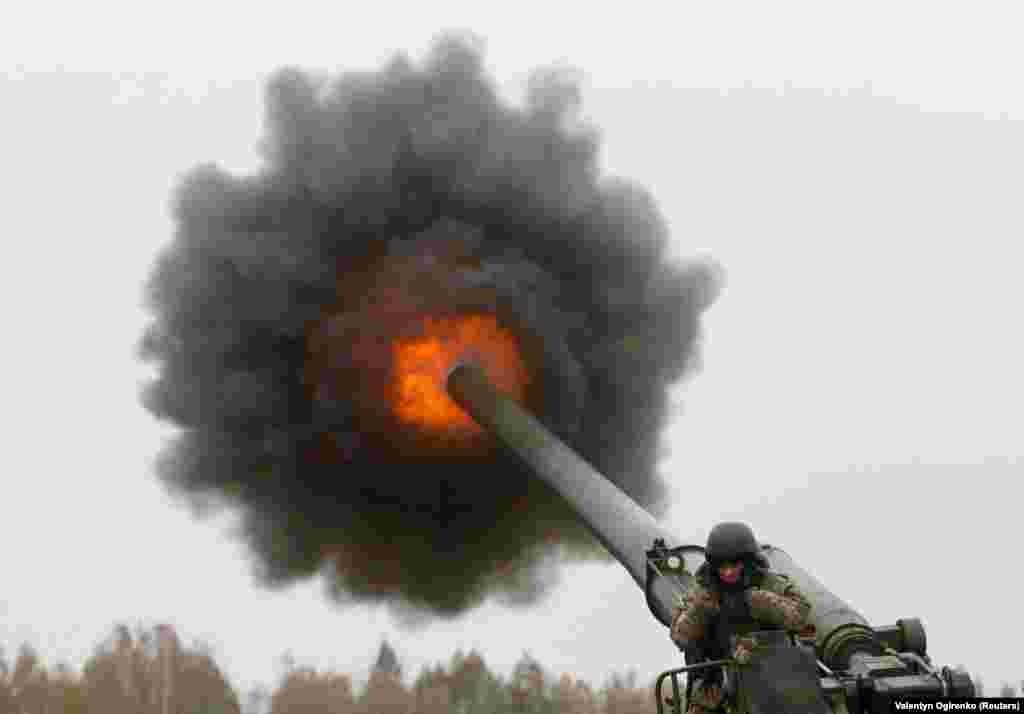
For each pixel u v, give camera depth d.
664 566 13.92
